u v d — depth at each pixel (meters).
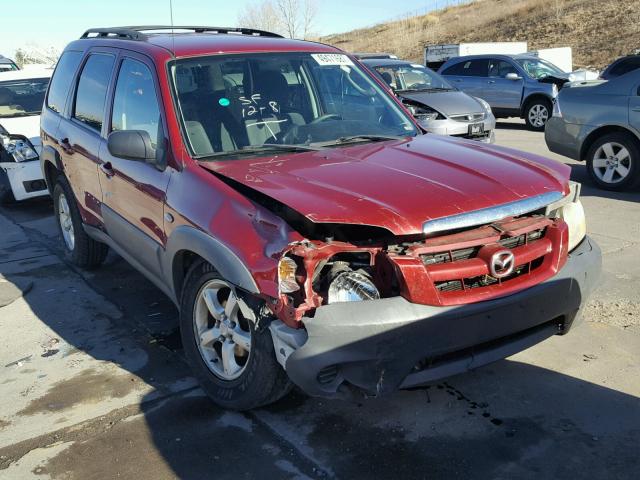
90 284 5.76
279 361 3.01
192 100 4.02
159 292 5.50
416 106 10.54
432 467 3.03
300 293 2.91
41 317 5.05
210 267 3.47
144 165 4.09
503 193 3.23
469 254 3.11
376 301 2.89
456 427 3.33
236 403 3.42
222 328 3.50
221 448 3.25
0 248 7.09
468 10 50.34
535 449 3.13
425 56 22.25
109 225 4.82
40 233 7.68
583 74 16.75
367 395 2.95
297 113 4.29
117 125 4.62
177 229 3.59
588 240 3.79
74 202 5.75
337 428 3.37
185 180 3.64
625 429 3.26
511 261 3.12
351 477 2.99
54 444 3.34
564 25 34.38
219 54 4.30
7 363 4.29
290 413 3.53
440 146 3.98
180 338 4.57
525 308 3.17
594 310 4.64
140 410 3.63
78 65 5.61
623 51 28.20
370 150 3.87
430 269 2.97
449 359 3.09
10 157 8.60
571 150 8.84
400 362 2.91
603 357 3.97
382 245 3.02
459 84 16.95
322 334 2.80
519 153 3.96
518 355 4.04
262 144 3.99
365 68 4.94
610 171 8.48
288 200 3.02
